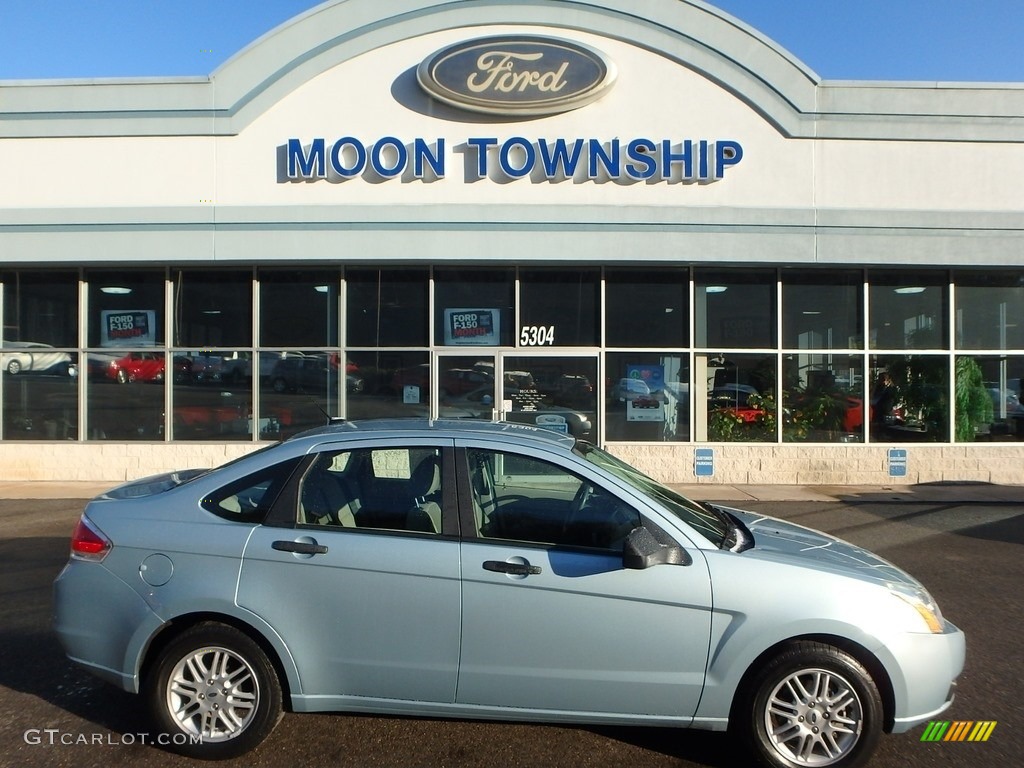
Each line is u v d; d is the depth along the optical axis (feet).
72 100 41.86
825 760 12.67
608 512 13.47
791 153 42.55
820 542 15.03
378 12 41.78
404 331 43.78
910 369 44.78
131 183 42.09
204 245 41.91
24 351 44.32
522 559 12.96
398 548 13.12
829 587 12.75
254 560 13.21
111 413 44.16
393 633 13.01
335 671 13.14
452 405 43.70
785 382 44.45
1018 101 42.86
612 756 13.56
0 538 30.12
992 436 44.91
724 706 12.73
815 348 44.55
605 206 41.91
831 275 44.55
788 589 12.68
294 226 41.78
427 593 12.96
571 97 41.55
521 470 13.79
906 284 44.78
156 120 41.91
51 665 17.35
